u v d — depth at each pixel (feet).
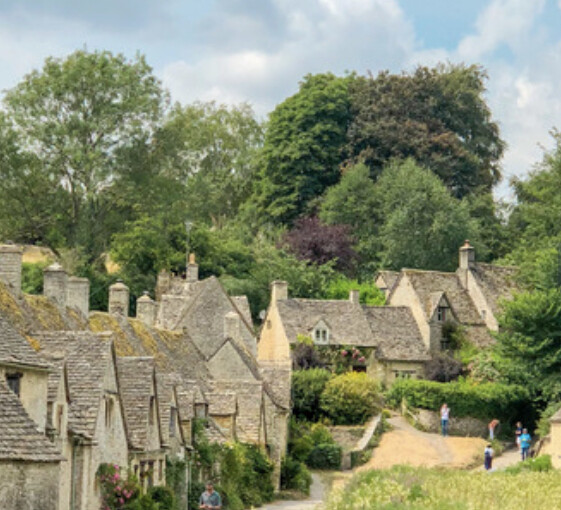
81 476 125.80
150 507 136.98
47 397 115.24
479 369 314.14
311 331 327.67
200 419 187.01
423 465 230.89
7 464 79.61
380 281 387.14
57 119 321.93
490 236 435.53
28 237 329.72
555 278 302.04
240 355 238.07
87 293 188.96
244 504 193.06
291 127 454.40
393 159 445.37
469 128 479.00
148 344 205.87
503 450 280.51
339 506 157.28
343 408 279.69
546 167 362.53
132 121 326.24
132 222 336.49
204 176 435.12
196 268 315.99
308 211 443.32
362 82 478.18
